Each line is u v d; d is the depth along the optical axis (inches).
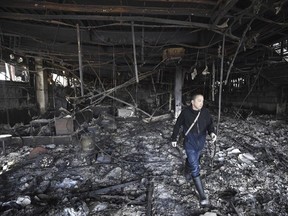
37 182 160.9
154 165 193.6
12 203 129.1
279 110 458.6
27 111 380.5
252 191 144.2
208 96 701.9
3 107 316.5
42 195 140.6
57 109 390.3
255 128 356.5
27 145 253.0
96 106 476.7
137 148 248.5
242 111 557.6
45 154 217.9
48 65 412.5
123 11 147.7
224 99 747.4
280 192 141.9
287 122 393.1
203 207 126.5
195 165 132.3
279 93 456.4
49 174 173.6
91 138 234.1
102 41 226.2
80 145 242.4
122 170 181.8
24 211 121.6
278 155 215.0
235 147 246.7
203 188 142.2
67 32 218.1
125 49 280.5
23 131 291.1
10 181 162.4
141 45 231.9
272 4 133.3
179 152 229.3
